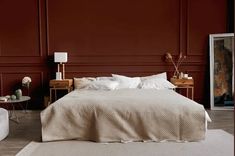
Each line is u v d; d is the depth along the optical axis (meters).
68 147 3.48
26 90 6.02
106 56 6.02
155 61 6.04
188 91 6.05
